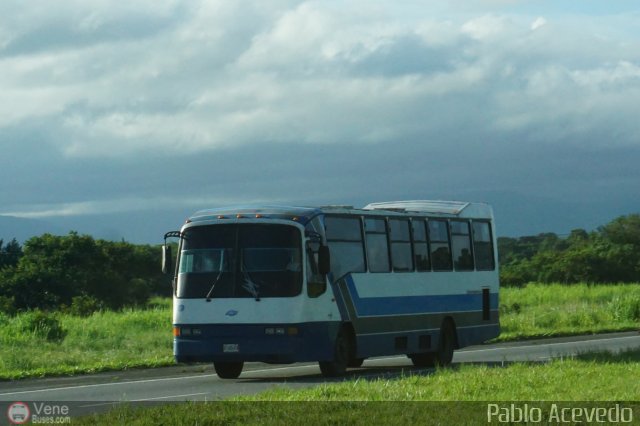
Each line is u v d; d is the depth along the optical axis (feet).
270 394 64.75
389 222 98.12
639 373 74.90
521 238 497.87
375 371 96.99
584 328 159.12
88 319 157.89
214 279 85.35
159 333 136.67
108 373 98.12
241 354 83.71
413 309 100.01
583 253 343.26
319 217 87.97
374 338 93.76
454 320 107.04
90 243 299.79
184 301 85.71
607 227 400.47
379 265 95.66
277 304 83.76
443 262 106.22
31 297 265.95
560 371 76.64
